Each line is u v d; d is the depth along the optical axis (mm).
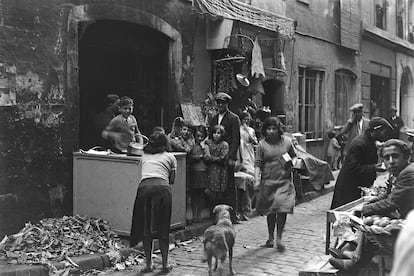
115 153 7777
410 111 26609
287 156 7375
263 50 13180
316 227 9055
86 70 9508
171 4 10062
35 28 7480
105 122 9602
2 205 7047
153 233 6379
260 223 9328
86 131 9602
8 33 7145
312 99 16672
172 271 6480
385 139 6844
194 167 8562
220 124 8688
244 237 8297
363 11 20062
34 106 7461
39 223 7297
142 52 10109
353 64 19375
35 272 5926
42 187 7543
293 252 7375
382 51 22531
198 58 10945
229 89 11492
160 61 10398
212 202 8867
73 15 8016
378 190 6086
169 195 6465
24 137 7328
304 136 14555
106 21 8867
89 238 6988
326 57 17219
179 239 7895
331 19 17516
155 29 9688
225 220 6207
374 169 6664
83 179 7691
